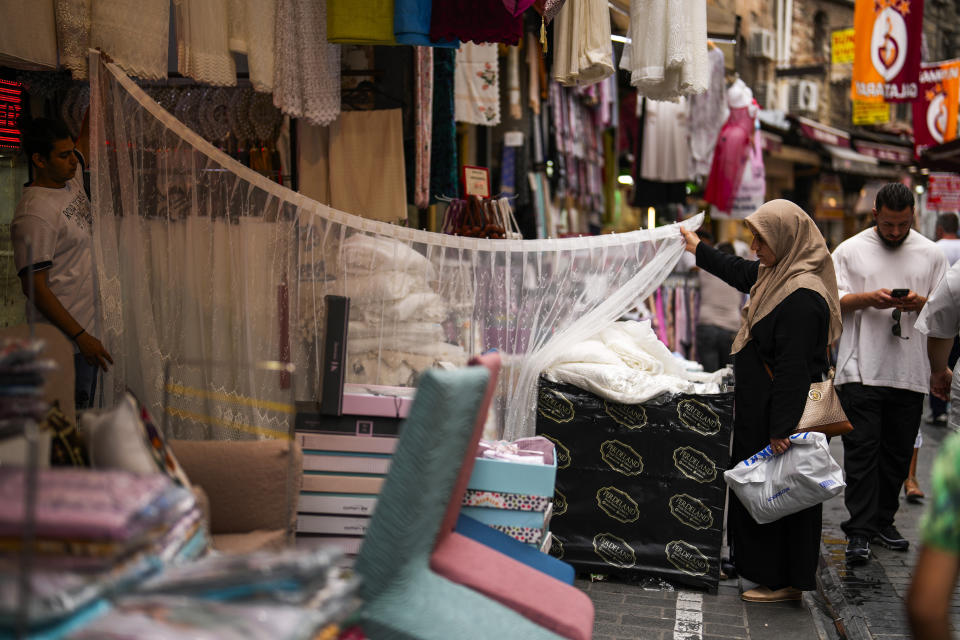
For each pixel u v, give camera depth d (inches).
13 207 202.2
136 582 73.5
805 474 170.9
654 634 165.5
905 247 218.8
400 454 98.7
